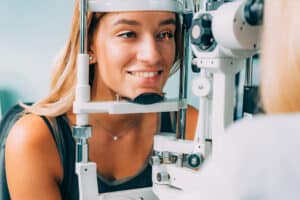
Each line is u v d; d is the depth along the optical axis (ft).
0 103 6.44
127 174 3.97
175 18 3.51
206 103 3.11
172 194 3.17
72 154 3.84
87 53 3.34
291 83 1.74
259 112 1.96
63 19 6.14
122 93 3.42
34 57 6.39
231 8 2.72
